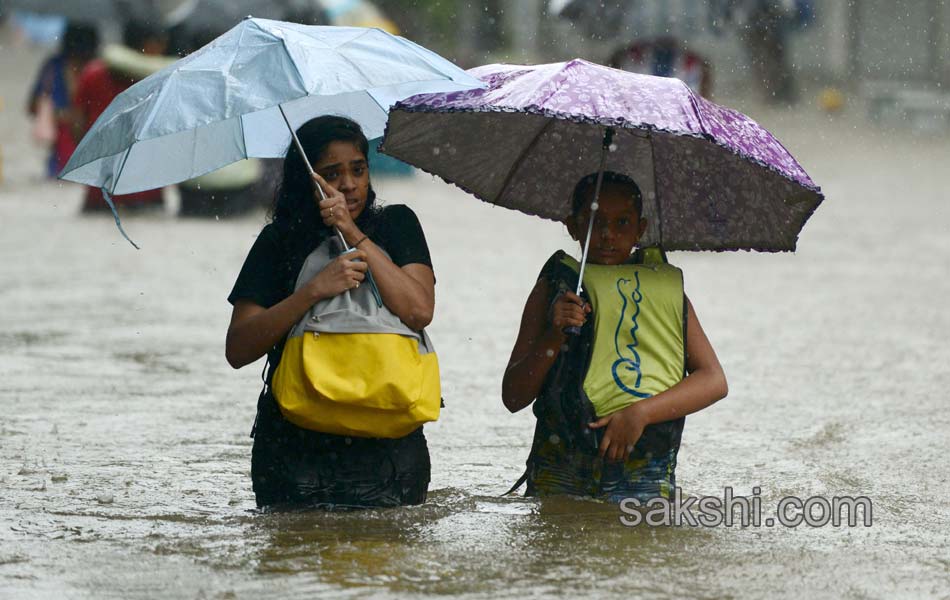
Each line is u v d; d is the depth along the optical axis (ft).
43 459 66.08
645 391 54.03
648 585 46.21
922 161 288.92
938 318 114.42
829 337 105.50
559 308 52.80
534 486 56.90
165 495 59.31
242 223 179.22
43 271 134.51
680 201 57.52
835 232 178.70
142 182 54.75
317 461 53.88
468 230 178.19
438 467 66.03
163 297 120.67
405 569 47.24
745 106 391.65
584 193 55.31
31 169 237.04
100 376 87.81
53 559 48.88
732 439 72.90
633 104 50.42
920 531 54.60
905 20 414.00
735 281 135.85
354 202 53.31
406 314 51.65
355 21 230.89
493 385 86.99
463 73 51.88
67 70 212.84
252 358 52.70
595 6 197.06
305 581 45.93
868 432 74.69
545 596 44.75
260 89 48.88
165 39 187.93
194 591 45.06
